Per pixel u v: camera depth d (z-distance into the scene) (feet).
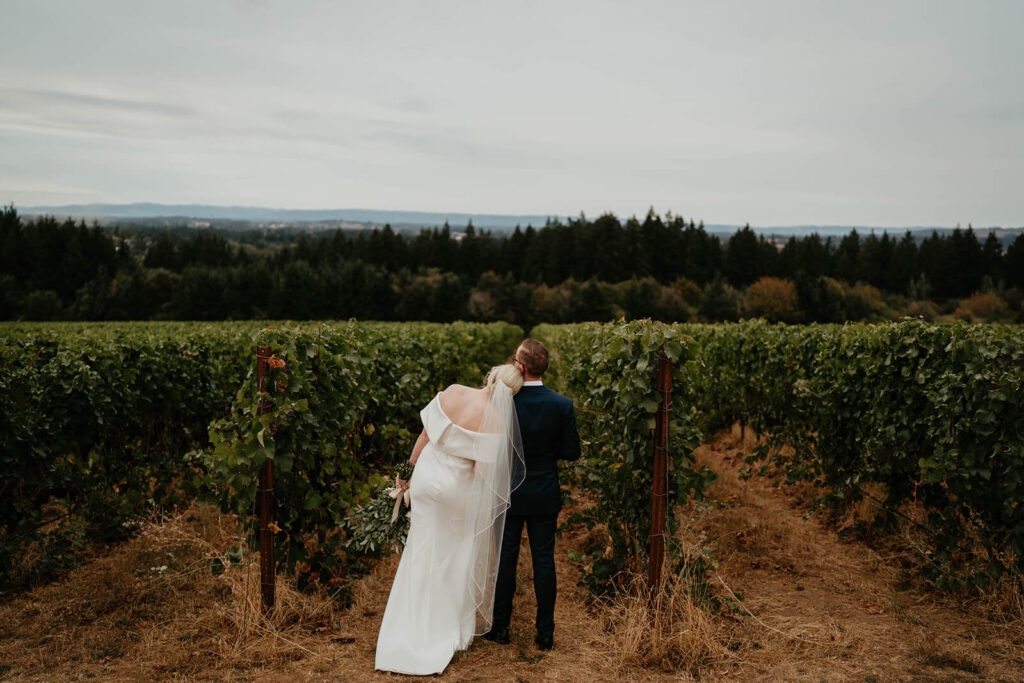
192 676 11.48
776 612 14.58
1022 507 14.76
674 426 14.23
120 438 21.90
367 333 29.78
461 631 12.50
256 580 14.53
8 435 16.19
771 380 29.50
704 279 363.56
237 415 13.87
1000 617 13.91
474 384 44.09
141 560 17.49
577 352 30.14
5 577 15.56
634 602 13.74
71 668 11.77
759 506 23.38
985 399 15.47
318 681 11.27
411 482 12.80
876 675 11.59
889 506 19.35
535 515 12.59
